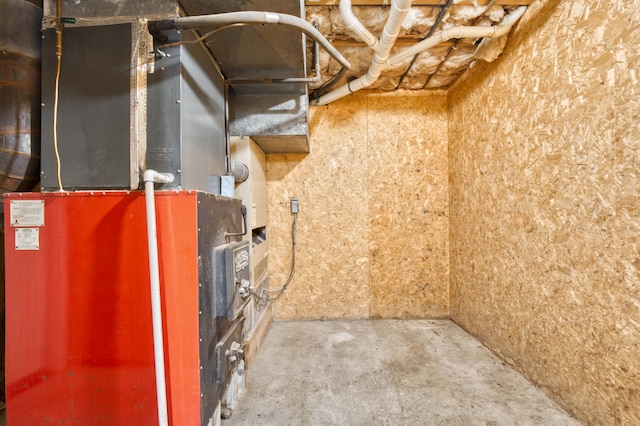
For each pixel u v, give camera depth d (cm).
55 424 108
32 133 116
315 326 256
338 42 190
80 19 114
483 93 212
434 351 209
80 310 107
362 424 137
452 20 172
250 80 183
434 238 270
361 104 271
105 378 107
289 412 145
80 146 113
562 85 143
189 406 105
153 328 98
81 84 113
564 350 145
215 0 114
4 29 112
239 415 142
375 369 185
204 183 140
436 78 248
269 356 202
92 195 107
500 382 170
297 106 206
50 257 108
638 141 110
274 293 270
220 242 127
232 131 207
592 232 129
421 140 271
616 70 117
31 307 108
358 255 270
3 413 142
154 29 109
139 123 112
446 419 140
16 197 108
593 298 129
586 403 133
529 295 169
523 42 169
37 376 108
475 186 225
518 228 177
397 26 149
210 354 113
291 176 271
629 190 114
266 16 111
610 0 119
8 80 112
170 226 105
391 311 271
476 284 225
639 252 111
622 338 117
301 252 272
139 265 106
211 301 115
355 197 270
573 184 138
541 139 158
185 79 118
